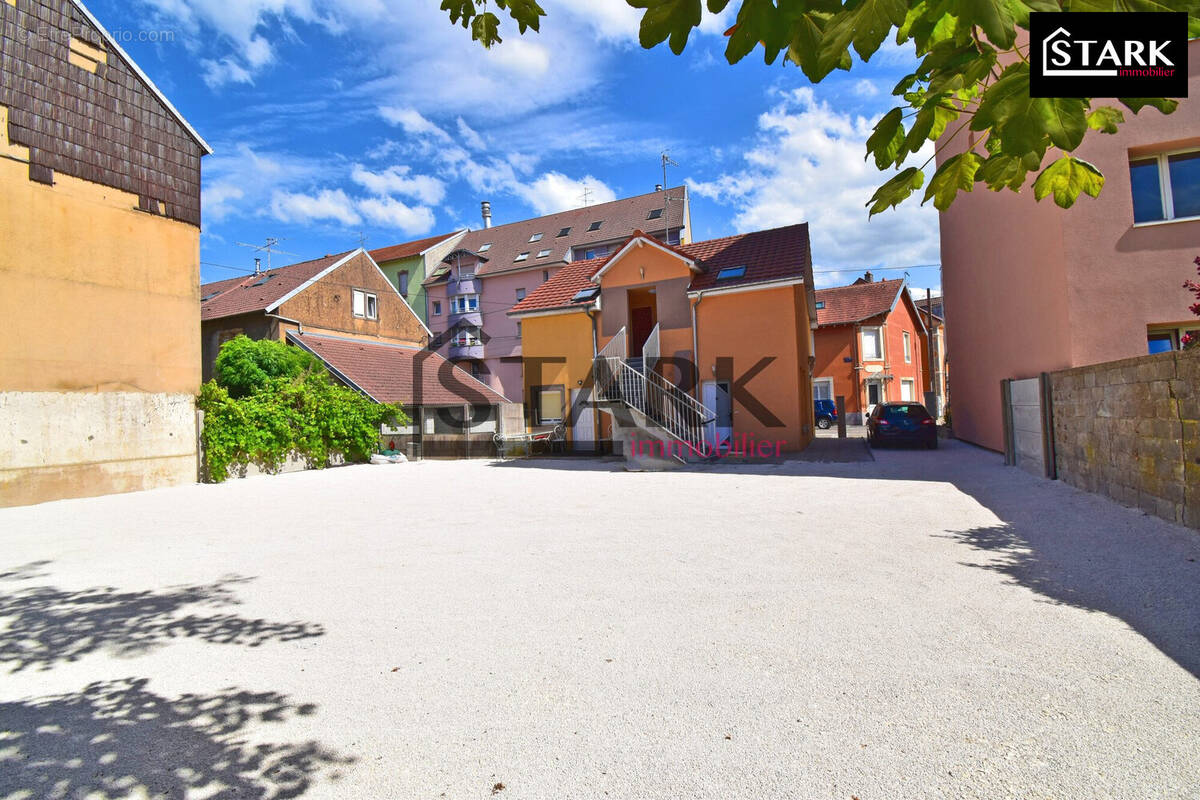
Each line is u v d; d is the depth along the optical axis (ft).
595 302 61.05
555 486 37.35
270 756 8.46
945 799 7.03
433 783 7.73
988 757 7.79
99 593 16.60
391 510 29.91
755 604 13.93
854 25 4.45
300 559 19.98
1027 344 40.22
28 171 37.14
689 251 64.90
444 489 37.83
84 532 26.08
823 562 17.21
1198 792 6.98
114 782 7.98
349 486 41.45
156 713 9.82
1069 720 8.55
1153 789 7.06
